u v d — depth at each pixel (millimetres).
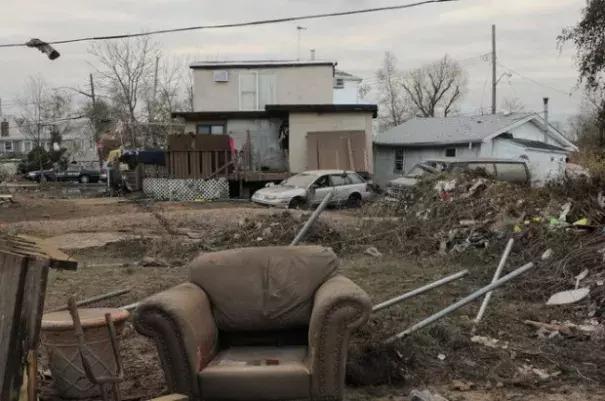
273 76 27703
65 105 58031
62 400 4320
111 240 12438
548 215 10211
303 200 18469
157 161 25594
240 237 11711
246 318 4398
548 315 6566
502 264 6934
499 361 5066
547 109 30484
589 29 22312
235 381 3697
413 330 5227
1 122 73312
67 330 4148
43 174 40094
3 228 13492
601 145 24547
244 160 24594
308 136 24891
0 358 2848
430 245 10797
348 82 37125
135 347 5508
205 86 27750
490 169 15883
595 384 4664
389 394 4473
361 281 8492
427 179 12914
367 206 13430
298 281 4473
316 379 3719
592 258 7809
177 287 4281
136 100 45375
